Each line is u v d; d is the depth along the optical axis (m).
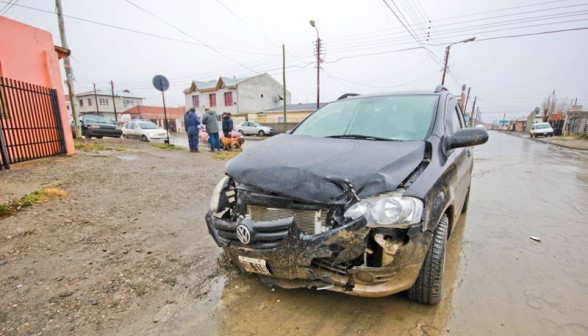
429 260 2.19
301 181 1.99
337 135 2.99
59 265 2.90
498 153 14.80
